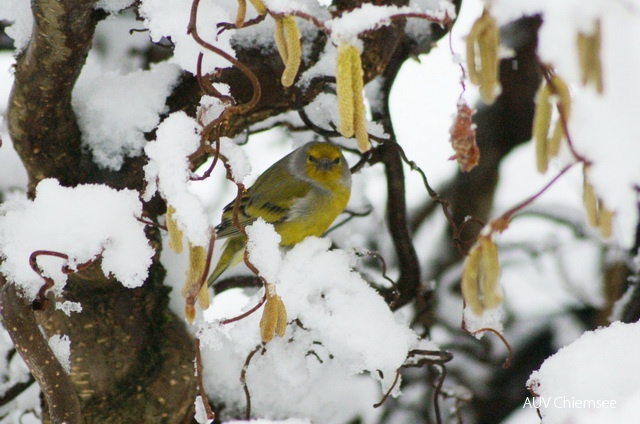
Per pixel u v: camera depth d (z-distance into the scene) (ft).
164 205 28.81
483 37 15.12
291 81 17.53
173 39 19.36
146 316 28.81
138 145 27.43
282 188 37.55
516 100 47.47
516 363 44.32
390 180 35.01
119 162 27.37
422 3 33.32
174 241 18.10
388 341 24.57
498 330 24.29
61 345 26.02
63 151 26.78
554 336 44.70
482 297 16.46
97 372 27.53
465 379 43.73
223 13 19.34
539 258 47.73
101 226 20.88
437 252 48.83
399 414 42.22
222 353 30.71
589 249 46.16
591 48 13.07
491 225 16.05
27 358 23.15
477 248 16.30
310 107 33.01
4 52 37.09
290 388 31.42
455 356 44.52
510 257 48.62
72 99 27.58
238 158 18.71
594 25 12.96
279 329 19.72
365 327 24.58
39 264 21.68
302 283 25.12
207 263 17.01
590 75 13.17
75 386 27.35
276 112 30.35
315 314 24.82
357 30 16.79
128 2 23.80
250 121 30.32
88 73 32.40
